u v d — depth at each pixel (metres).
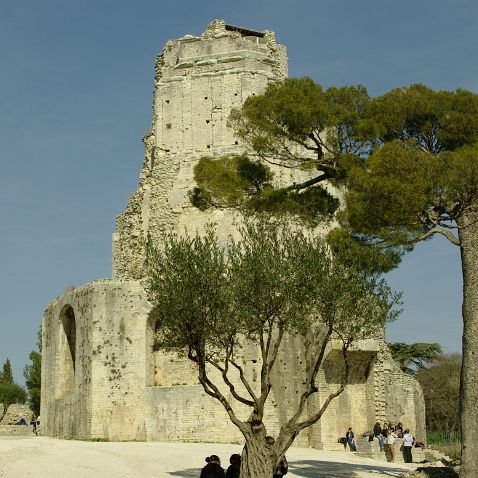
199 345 28.64
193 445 44.41
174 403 48.88
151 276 29.64
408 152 30.98
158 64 57.31
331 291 28.81
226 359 28.77
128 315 50.69
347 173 33.03
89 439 49.09
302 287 28.55
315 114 33.94
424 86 34.84
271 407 47.94
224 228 52.62
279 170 50.50
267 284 28.42
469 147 31.41
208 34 56.25
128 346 50.34
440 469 32.94
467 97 33.53
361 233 32.62
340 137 34.59
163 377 51.16
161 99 56.25
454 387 82.81
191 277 28.25
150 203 55.59
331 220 36.25
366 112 34.41
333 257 30.64
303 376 48.97
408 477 32.69
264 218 34.38
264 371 28.39
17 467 33.94
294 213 35.22
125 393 49.78
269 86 36.12
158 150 55.75
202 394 48.38
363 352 50.00
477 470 30.27
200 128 55.03
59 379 55.84
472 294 31.28
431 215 31.52
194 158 54.62
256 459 27.25
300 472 34.72
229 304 28.44
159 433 48.81
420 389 55.06
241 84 54.78
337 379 50.00
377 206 30.72
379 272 30.69
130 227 56.44
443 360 89.75
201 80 55.53
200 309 28.27
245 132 35.97
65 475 32.03
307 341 31.11
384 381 51.25
